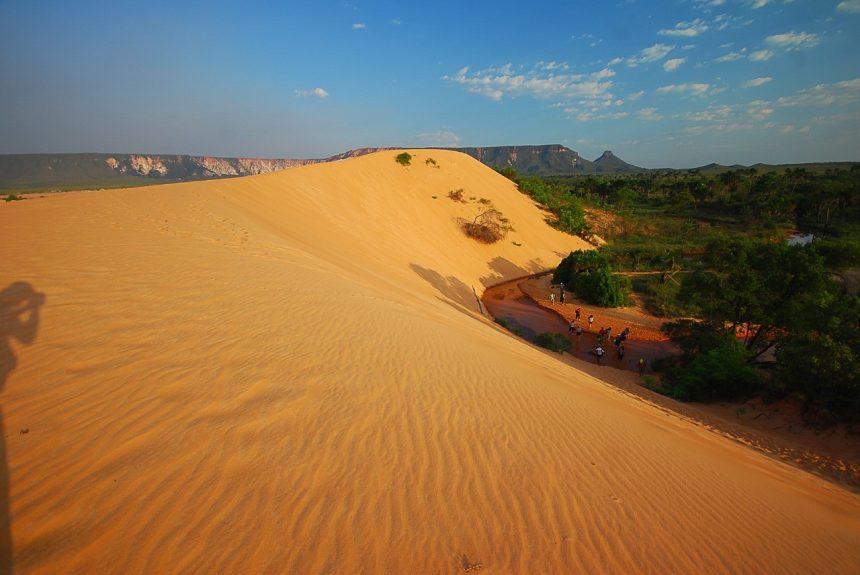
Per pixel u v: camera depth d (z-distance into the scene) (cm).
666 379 1612
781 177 8256
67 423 409
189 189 2338
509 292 3256
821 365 1104
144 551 288
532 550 348
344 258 1983
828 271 1778
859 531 541
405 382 650
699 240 4884
